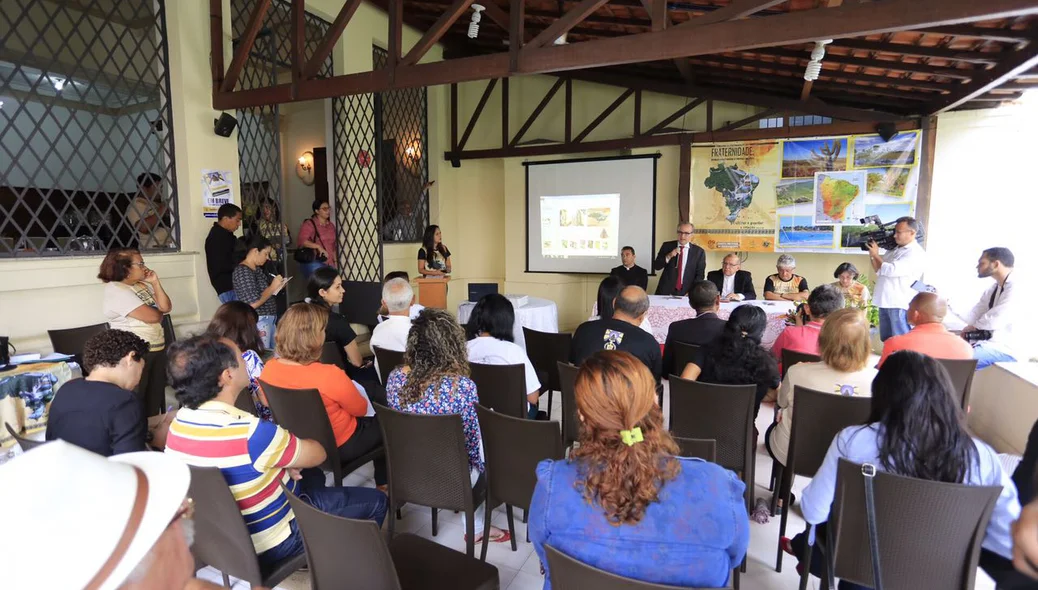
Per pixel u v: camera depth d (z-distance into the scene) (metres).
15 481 0.56
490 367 2.56
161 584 0.68
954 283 5.54
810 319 3.34
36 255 3.35
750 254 6.39
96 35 3.71
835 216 5.78
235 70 4.14
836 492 1.51
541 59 3.11
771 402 4.21
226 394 1.59
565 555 1.01
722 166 6.20
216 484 1.46
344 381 2.31
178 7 4.01
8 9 3.32
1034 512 1.10
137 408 1.86
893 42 3.93
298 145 7.12
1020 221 5.30
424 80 3.47
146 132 4.01
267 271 4.62
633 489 1.01
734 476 1.08
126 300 3.07
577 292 7.26
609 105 7.04
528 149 6.93
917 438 1.40
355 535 1.25
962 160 5.39
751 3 2.51
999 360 3.51
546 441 1.91
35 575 0.54
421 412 2.13
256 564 1.55
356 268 6.13
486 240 7.70
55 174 3.85
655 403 1.10
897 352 1.49
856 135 5.63
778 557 2.16
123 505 0.61
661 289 5.82
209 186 4.27
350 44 5.84
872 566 1.46
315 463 1.70
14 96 3.37
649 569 1.01
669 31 2.75
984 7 2.10
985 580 2.04
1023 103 5.15
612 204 6.81
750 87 5.99
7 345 2.62
